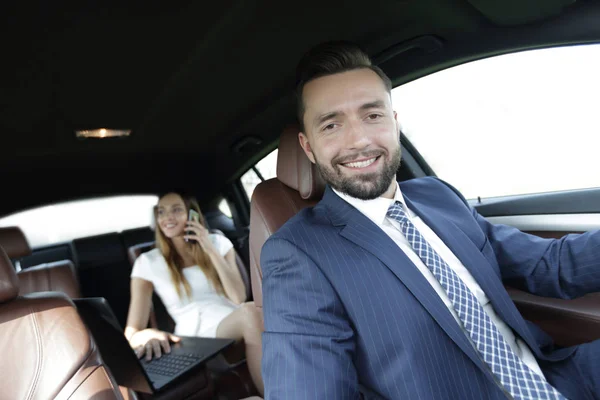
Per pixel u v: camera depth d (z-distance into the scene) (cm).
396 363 89
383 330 91
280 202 148
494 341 94
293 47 198
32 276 222
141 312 227
